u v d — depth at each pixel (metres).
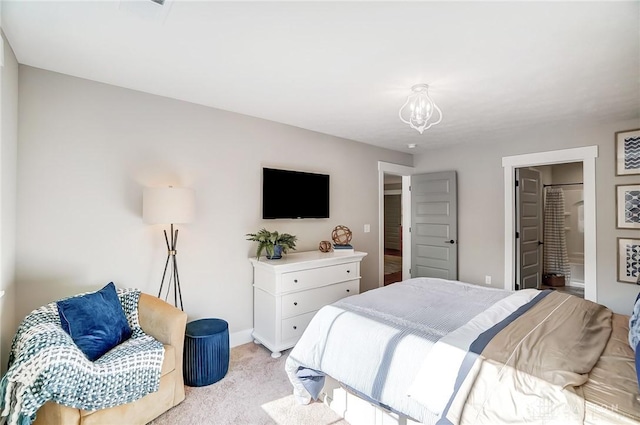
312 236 3.80
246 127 3.18
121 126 2.46
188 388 2.30
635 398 1.15
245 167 3.17
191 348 2.32
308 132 3.73
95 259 2.35
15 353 1.62
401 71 2.16
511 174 4.12
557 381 1.23
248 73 2.21
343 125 3.53
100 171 2.37
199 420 1.95
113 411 1.69
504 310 2.02
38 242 2.13
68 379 1.48
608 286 3.39
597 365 1.40
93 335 1.83
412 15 1.54
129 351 1.84
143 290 2.56
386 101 2.76
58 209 2.20
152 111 2.61
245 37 1.75
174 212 2.34
